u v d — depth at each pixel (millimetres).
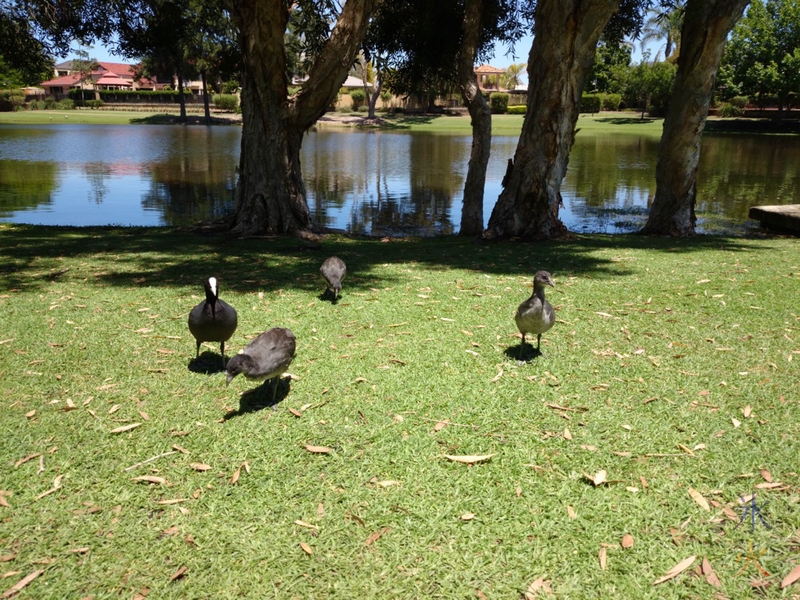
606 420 4930
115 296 8164
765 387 5469
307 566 3432
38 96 97750
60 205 21031
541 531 3682
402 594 3244
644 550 3531
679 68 14219
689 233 15109
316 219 19469
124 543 3604
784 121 63188
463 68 15562
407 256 11484
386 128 67438
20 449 4500
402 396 5359
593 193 24781
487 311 7762
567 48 12539
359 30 12711
